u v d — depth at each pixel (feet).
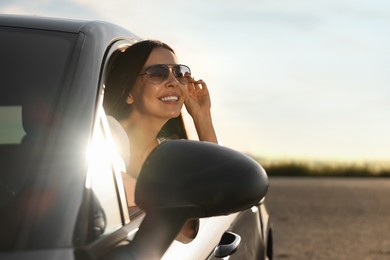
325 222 40.50
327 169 106.83
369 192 63.36
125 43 9.50
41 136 6.36
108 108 10.12
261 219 14.82
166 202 6.04
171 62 10.37
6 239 5.34
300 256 29.96
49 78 7.00
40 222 5.50
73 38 7.73
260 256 13.55
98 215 6.07
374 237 35.40
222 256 9.83
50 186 5.83
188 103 13.14
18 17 8.28
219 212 6.29
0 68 7.14
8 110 6.72
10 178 5.96
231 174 6.30
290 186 72.18
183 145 6.38
